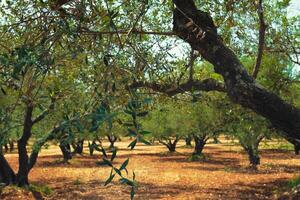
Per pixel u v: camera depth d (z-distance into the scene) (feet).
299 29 47.11
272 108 14.58
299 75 51.75
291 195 55.67
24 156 62.28
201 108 83.05
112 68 9.26
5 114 8.86
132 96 8.03
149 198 57.57
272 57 50.90
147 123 144.77
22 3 11.92
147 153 156.46
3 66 8.50
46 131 53.42
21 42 11.02
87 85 10.59
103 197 58.13
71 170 98.02
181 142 264.52
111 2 11.92
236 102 15.20
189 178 80.84
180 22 15.67
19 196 56.24
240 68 15.03
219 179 79.15
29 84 9.49
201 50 15.42
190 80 23.56
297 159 120.16
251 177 81.15
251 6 21.75
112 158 7.52
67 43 10.36
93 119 7.33
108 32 10.79
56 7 10.51
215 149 174.91
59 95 10.66
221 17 24.22
